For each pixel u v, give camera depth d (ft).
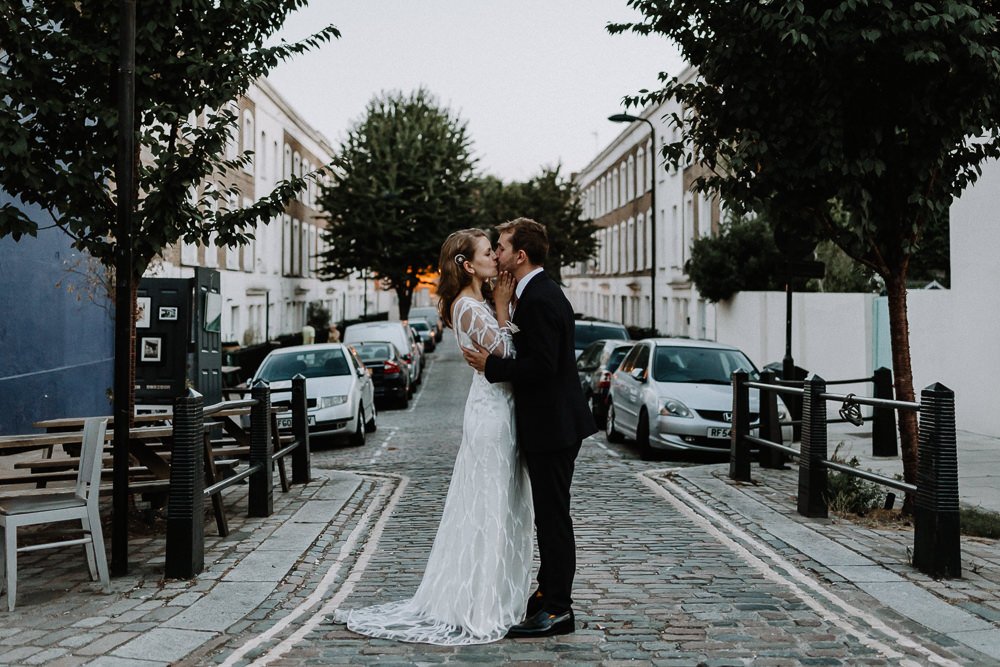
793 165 24.95
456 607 15.67
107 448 25.48
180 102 24.14
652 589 18.79
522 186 146.72
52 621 16.71
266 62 24.70
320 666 14.23
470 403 16.14
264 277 117.39
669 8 26.11
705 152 27.48
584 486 32.81
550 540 15.64
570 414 15.51
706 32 26.35
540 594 16.43
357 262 131.23
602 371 53.16
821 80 24.04
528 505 16.20
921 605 17.30
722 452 40.57
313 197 154.51
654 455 40.45
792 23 22.93
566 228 145.07
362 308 209.97
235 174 98.07
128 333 20.33
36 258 40.96
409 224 131.75
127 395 20.35
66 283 44.11
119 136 20.16
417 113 133.59
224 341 82.79
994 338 44.37
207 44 24.54
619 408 45.52
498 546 15.67
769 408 35.65
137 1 22.90
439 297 16.02
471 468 15.87
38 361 41.19
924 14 22.44
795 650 14.82
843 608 17.26
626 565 20.94
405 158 130.41
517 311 15.43
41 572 20.54
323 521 26.40
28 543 23.09
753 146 24.94
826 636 15.56
